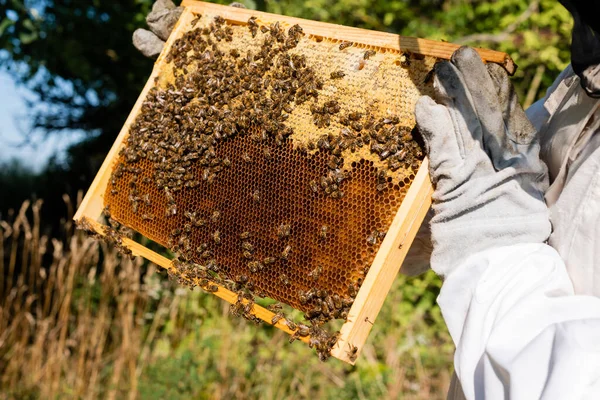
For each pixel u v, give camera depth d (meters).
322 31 2.29
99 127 7.87
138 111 2.75
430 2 8.12
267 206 2.24
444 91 1.90
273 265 2.19
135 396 4.96
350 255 2.02
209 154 2.40
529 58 7.03
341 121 2.12
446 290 1.85
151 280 6.00
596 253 1.79
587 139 1.87
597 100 1.86
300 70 2.30
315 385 5.40
